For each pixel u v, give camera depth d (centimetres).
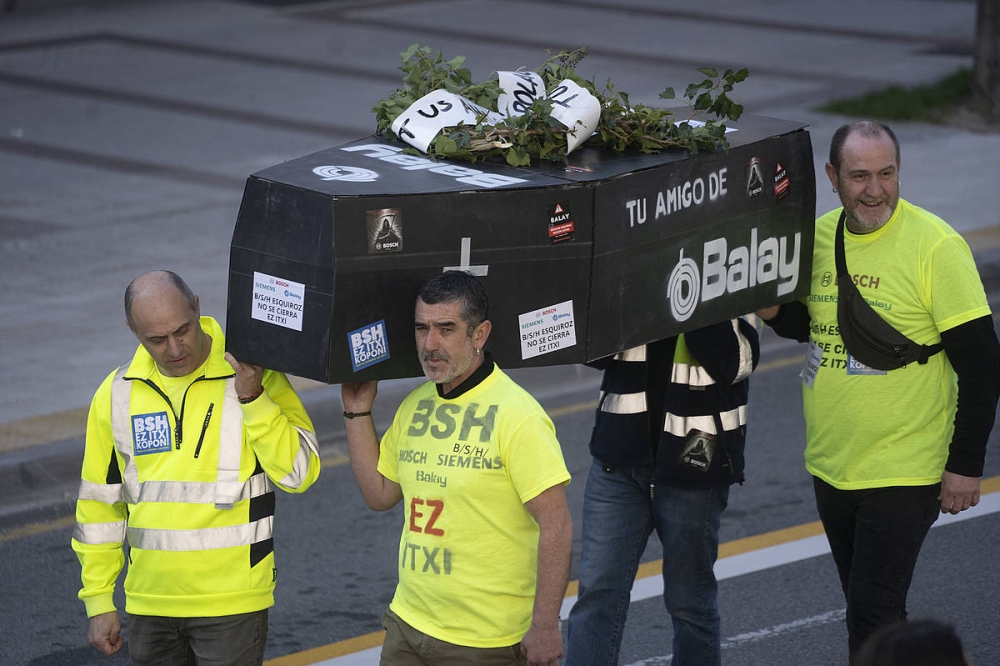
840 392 1700
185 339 1453
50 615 2214
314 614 2192
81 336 3488
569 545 1396
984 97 6116
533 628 1395
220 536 1491
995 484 2630
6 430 2881
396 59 7612
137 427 1500
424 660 1440
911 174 5122
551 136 1523
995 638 2039
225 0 9656
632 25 8706
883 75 7062
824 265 1736
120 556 1575
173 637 1535
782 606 2181
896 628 951
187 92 6762
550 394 3338
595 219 1445
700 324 1617
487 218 1390
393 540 2489
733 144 1636
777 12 9281
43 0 9250
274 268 1384
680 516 1689
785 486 2697
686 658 1741
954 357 1639
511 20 8888
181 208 4706
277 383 1527
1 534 2520
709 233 1606
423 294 1346
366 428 1498
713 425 1673
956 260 1638
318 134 5869
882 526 1672
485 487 1396
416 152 1533
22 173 5203
